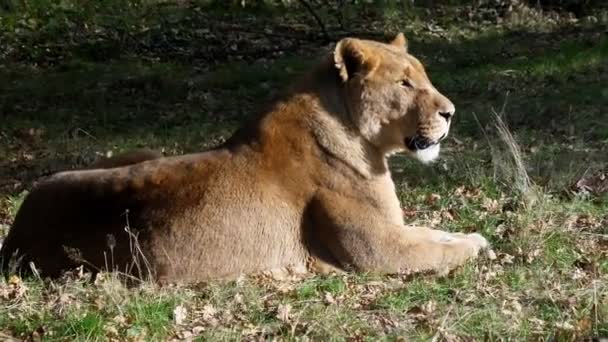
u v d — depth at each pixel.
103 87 27.55
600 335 9.87
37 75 29.58
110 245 11.34
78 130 22.83
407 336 9.95
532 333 9.98
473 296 10.94
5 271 11.79
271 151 11.52
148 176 11.62
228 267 11.38
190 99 26.11
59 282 11.41
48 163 20.09
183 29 34.12
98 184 11.72
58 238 11.64
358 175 11.57
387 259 11.62
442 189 15.77
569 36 32.34
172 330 10.36
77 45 32.16
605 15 35.00
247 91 26.81
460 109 23.06
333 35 34.16
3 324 10.57
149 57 31.56
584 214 14.16
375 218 11.60
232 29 34.59
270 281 11.37
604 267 11.83
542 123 21.16
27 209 11.96
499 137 19.52
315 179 11.56
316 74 11.79
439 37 33.47
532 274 11.57
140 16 35.22
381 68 11.49
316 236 11.66
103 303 10.72
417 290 11.09
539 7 36.16
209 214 11.34
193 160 11.70
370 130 11.53
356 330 10.16
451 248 11.88
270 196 11.45
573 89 24.52
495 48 30.67
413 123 11.49
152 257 11.30
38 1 34.66
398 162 17.61
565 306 10.59
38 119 24.47
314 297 11.05
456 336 9.95
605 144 18.98
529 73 26.78
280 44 33.09
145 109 25.28
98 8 35.28
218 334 10.12
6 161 20.61
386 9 36.25
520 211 13.96
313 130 11.54
